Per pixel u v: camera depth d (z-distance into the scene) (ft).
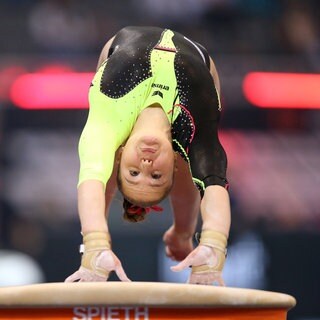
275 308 34.12
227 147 103.86
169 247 50.06
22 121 102.89
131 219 41.91
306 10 118.93
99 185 37.83
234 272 83.35
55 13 114.83
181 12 118.11
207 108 41.19
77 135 103.71
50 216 100.48
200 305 32.53
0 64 103.09
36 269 87.81
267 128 104.47
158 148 38.29
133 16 117.70
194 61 42.47
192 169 40.11
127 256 84.28
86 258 36.45
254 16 118.11
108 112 40.32
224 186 39.37
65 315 32.60
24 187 101.91
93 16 116.37
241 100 104.12
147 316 32.48
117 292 32.22
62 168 103.71
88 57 104.73
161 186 38.63
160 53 42.29
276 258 84.02
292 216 99.71
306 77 103.96
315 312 83.51
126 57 41.98
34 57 104.12
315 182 103.60
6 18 114.32
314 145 104.47
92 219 36.91
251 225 94.43
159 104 40.73
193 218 48.11
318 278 83.82
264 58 104.99
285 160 104.47
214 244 37.63
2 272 86.48
